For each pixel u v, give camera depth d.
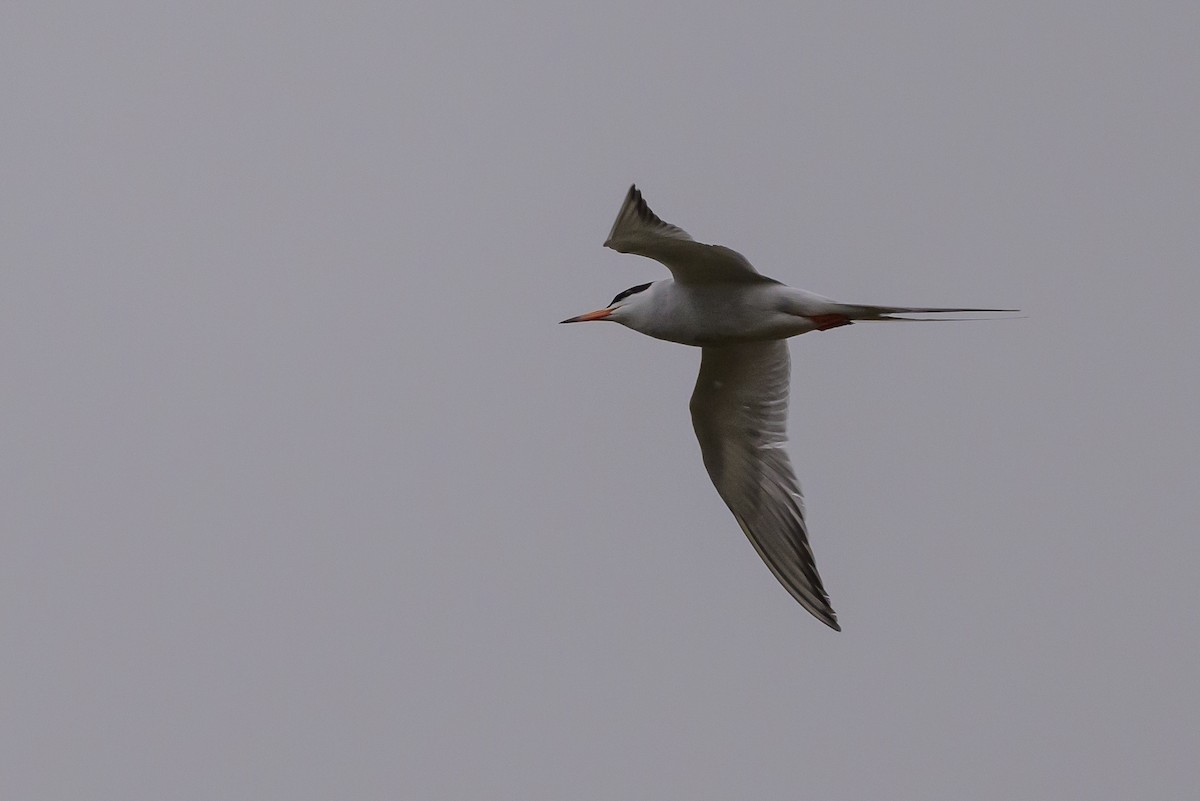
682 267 13.20
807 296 13.39
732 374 15.12
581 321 14.15
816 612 15.02
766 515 15.38
